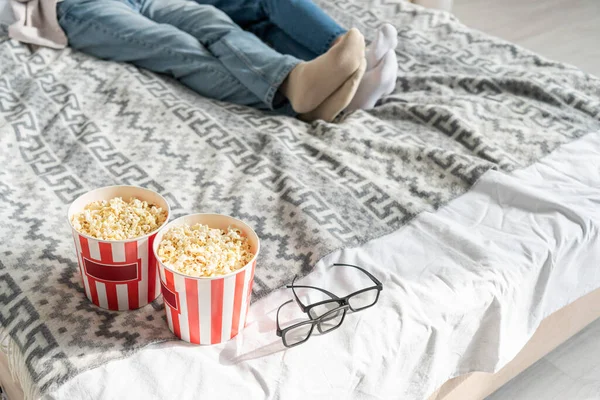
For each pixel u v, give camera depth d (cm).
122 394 82
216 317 86
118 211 92
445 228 113
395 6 202
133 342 89
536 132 144
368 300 97
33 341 88
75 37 170
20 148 132
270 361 88
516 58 180
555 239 112
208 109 153
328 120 153
